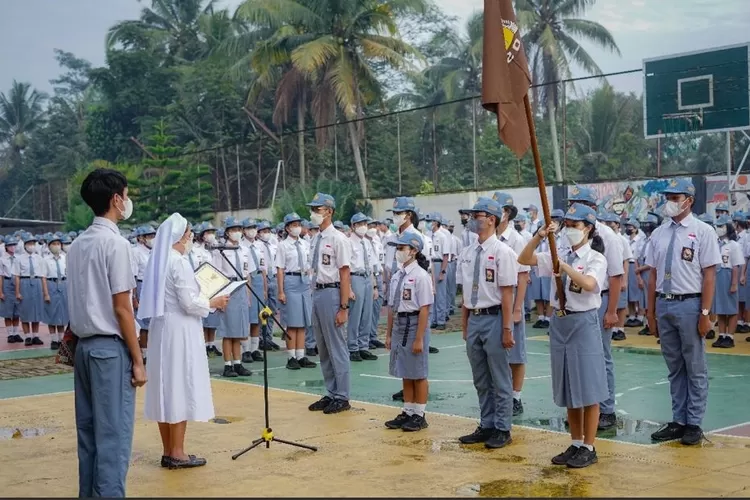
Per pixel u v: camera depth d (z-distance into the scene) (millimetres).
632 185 22016
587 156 38344
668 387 10648
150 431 8844
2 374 13633
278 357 14539
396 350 8516
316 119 36750
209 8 54125
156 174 44219
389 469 7020
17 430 9023
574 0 37281
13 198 63000
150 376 7270
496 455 7414
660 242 8062
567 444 7777
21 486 6852
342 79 34469
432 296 8422
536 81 37250
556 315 7086
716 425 8555
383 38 36094
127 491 6582
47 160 61375
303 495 6324
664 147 31328
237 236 13727
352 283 13539
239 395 10766
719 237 14188
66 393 11430
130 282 5738
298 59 33594
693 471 6766
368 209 30625
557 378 7094
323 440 8172
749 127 19750
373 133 39031
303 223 16781
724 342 14117
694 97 20703
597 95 39812
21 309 18078
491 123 40719
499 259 7664
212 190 41875
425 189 35406
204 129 45312
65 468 7430
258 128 43469
